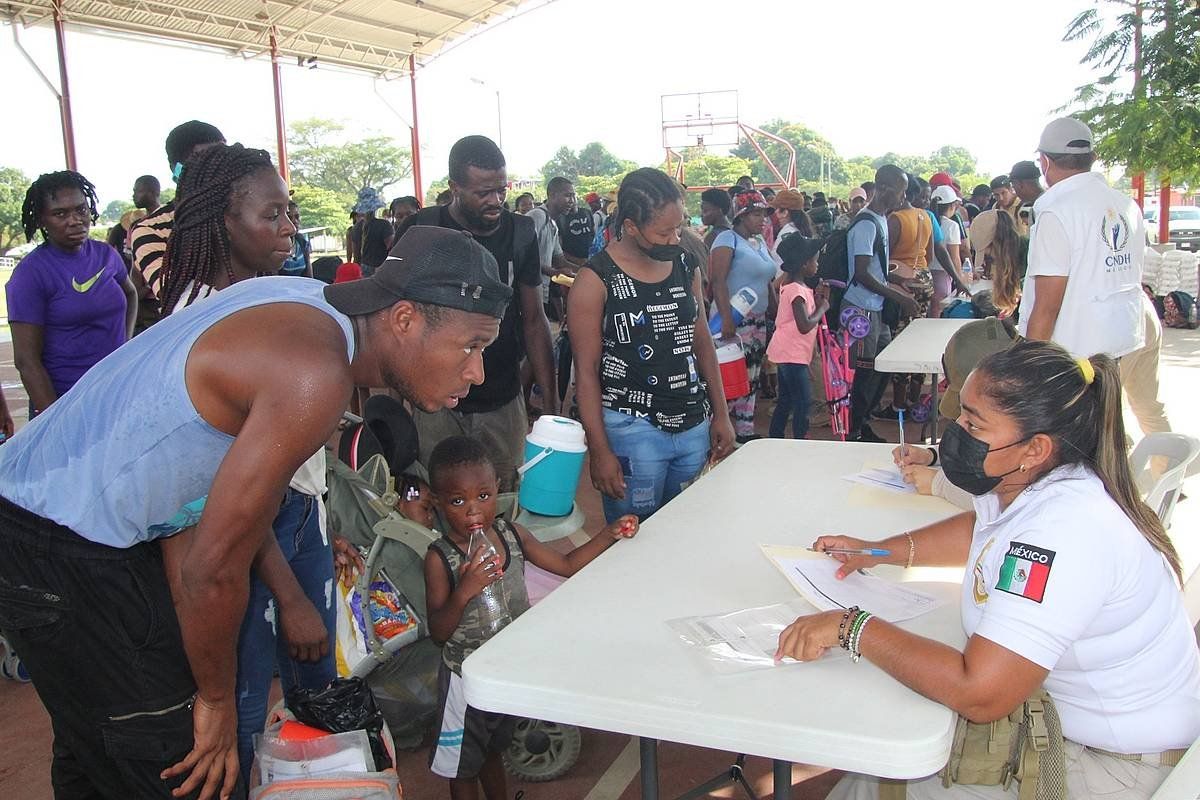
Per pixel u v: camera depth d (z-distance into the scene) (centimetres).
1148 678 156
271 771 179
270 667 207
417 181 2012
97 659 149
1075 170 375
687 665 148
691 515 224
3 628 150
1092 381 154
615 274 280
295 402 129
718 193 672
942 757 128
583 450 276
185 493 145
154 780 156
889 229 642
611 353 289
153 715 152
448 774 224
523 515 284
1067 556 143
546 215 908
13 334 344
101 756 157
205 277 202
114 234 704
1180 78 1284
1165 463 246
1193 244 1808
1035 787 150
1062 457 154
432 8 1728
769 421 702
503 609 230
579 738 264
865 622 146
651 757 169
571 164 7444
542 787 263
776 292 638
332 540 259
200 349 135
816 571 186
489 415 336
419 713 276
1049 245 370
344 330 141
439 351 143
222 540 131
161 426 137
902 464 251
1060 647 140
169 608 151
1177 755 159
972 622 157
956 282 759
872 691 140
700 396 303
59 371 356
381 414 285
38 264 343
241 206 198
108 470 140
